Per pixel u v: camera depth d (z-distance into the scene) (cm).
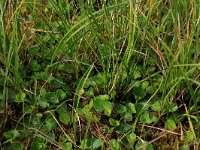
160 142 34
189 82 33
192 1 35
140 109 35
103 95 35
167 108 34
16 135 33
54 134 34
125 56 35
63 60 36
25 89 35
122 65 35
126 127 34
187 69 34
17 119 35
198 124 33
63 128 34
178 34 34
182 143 33
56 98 35
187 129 34
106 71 35
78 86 35
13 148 32
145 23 36
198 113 34
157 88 36
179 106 35
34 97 35
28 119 35
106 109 35
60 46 36
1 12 34
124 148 33
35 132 33
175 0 34
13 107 35
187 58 34
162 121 35
